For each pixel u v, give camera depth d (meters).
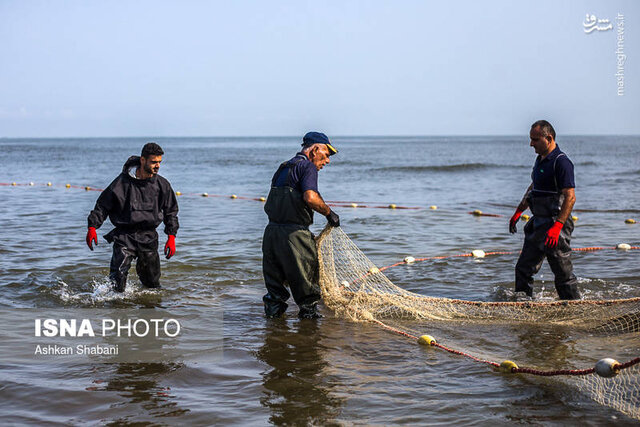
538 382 4.19
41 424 3.51
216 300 6.66
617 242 10.69
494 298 6.82
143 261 6.90
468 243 10.68
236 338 5.28
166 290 7.04
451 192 22.94
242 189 24.38
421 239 11.13
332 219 6.00
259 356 4.79
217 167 42.81
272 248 5.97
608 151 77.00
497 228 12.66
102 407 3.76
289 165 6.03
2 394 3.93
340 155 69.75
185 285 7.32
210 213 15.48
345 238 6.70
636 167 39.50
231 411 3.71
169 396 3.95
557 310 5.84
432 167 39.94
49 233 11.47
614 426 3.49
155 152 6.66
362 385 4.15
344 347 5.05
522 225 13.23
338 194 22.14
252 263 8.65
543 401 3.86
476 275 8.05
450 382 4.21
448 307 6.07
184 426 3.50
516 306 5.96
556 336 5.36
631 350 4.91
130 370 4.43
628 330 5.51
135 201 6.73
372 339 5.29
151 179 6.80
